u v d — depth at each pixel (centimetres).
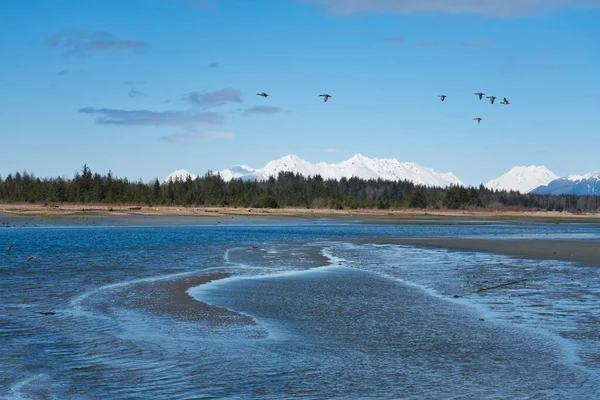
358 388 1492
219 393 1448
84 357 1733
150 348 1838
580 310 2483
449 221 16188
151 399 1405
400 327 2155
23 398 1402
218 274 3647
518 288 3106
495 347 1877
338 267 4106
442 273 3762
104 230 8694
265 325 2177
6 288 2986
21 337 1956
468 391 1474
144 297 2759
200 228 9831
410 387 1502
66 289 2966
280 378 1563
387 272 3812
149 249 5384
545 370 1641
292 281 3350
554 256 5003
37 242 6088
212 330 2092
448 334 2048
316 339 1975
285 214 18150
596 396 1437
